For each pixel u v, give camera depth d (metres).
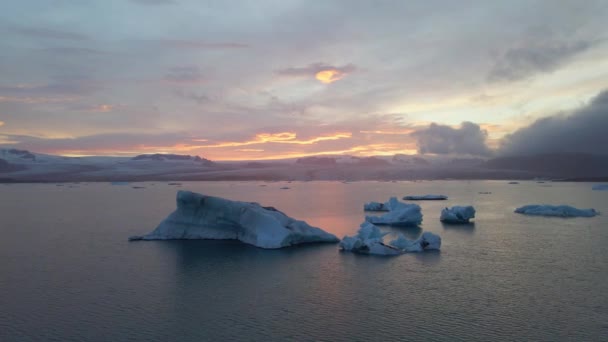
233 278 27.14
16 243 39.47
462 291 24.34
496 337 18.48
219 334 19.00
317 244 37.34
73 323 20.16
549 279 26.59
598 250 35.16
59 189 179.12
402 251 34.41
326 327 19.67
